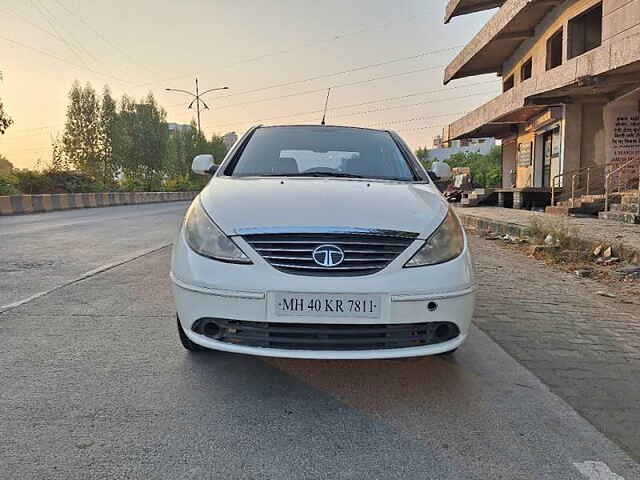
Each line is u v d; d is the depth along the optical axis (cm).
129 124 4291
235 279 264
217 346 272
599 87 1291
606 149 1448
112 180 3922
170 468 212
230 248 271
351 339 263
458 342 280
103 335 377
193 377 305
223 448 228
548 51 1700
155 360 330
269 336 266
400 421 256
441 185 471
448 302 271
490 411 270
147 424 248
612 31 1241
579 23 1509
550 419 262
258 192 314
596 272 641
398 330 266
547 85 1399
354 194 313
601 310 477
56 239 924
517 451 231
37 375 304
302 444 233
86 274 594
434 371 322
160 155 4441
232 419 255
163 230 1089
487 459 224
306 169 383
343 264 264
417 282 265
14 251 773
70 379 299
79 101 3731
